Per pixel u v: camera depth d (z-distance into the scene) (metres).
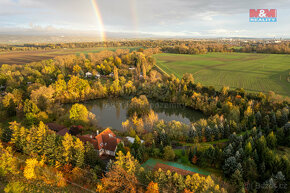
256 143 55.50
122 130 78.62
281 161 46.03
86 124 79.00
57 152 48.31
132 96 127.31
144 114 94.38
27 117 77.75
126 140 65.50
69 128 76.88
